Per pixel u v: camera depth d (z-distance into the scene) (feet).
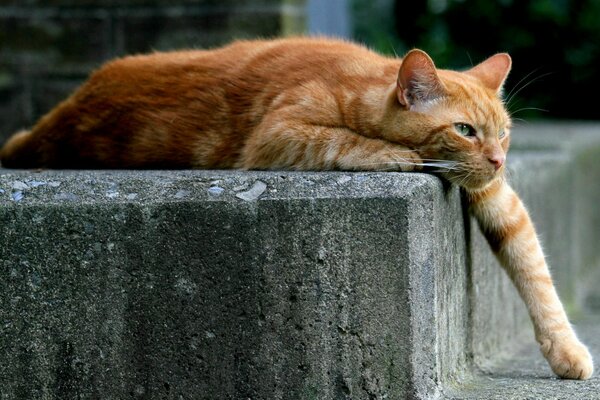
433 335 21.80
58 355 22.06
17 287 21.97
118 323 21.93
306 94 24.47
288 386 21.58
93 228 21.81
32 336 22.06
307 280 21.34
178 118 25.89
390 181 21.42
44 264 21.91
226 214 21.48
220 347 21.72
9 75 40.55
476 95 23.84
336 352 21.38
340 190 21.31
